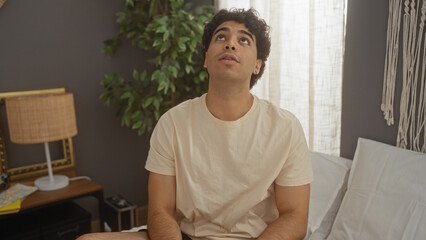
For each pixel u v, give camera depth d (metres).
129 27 2.60
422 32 1.54
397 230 1.37
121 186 2.89
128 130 2.85
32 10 2.36
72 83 2.56
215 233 1.28
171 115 1.33
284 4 2.12
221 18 1.31
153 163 1.32
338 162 1.80
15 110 2.02
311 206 1.68
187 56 2.36
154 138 1.33
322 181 1.74
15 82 2.35
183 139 1.29
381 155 1.61
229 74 1.18
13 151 2.39
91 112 2.67
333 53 1.88
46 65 2.45
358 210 1.52
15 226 2.11
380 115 1.75
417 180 1.44
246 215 1.28
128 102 2.53
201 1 2.77
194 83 2.68
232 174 1.26
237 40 1.24
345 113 1.89
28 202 2.02
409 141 1.64
